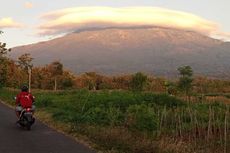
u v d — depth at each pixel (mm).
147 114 19969
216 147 14695
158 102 29344
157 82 70188
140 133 16328
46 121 22484
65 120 21391
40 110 28219
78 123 19703
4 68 64812
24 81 72750
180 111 23047
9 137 16906
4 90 52781
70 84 97500
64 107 28344
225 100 38000
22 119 19234
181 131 17750
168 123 19578
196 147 14055
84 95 36500
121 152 13281
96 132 16609
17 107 19672
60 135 17422
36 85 94688
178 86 45344
